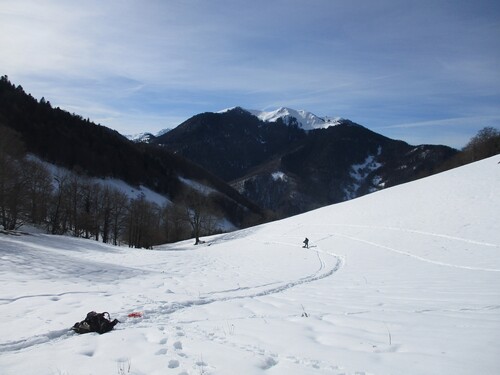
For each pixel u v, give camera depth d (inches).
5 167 1686.8
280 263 1027.3
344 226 1534.2
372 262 911.7
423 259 849.5
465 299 391.2
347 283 611.2
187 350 251.9
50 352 251.9
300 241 1519.4
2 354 250.7
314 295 484.4
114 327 317.7
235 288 563.5
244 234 2340.1
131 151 5718.5
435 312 327.9
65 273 639.1
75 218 2236.7
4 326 309.9
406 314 325.1
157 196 4950.8
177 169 6446.9
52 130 4608.8
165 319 346.9
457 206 1221.1
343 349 240.7
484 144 3351.4
